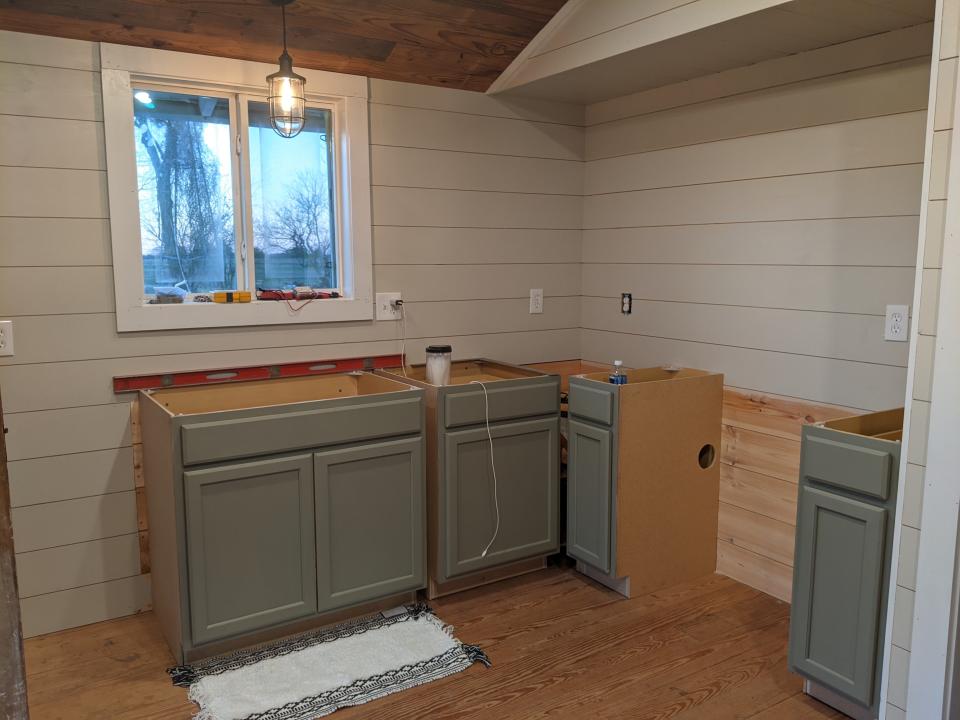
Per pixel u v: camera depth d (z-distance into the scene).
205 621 2.40
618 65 2.87
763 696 2.31
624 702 2.28
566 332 3.71
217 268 2.89
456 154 3.28
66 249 2.56
